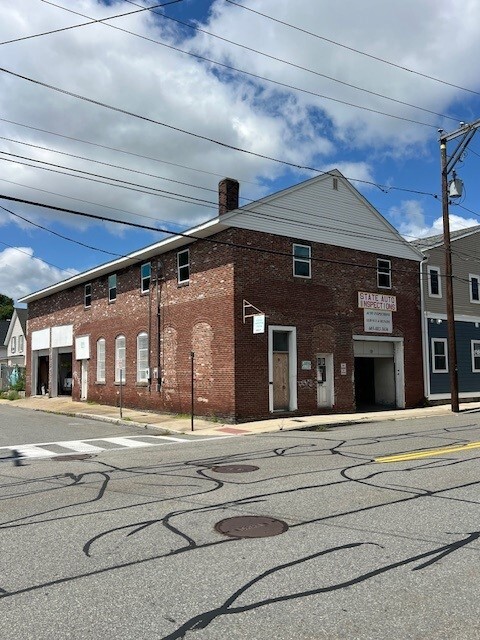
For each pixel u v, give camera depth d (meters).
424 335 25.98
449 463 10.26
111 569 5.20
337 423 19.27
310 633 3.89
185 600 4.46
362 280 23.78
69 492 8.66
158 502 7.78
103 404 27.56
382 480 8.86
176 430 17.97
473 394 28.06
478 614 4.15
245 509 7.26
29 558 5.57
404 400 24.84
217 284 20.45
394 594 4.51
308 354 21.58
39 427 19.83
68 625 4.07
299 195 21.92
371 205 24.39
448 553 5.45
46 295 34.81
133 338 25.48
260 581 4.82
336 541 5.88
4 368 45.78
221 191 21.66
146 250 23.53
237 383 19.44
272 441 14.86
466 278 28.53
